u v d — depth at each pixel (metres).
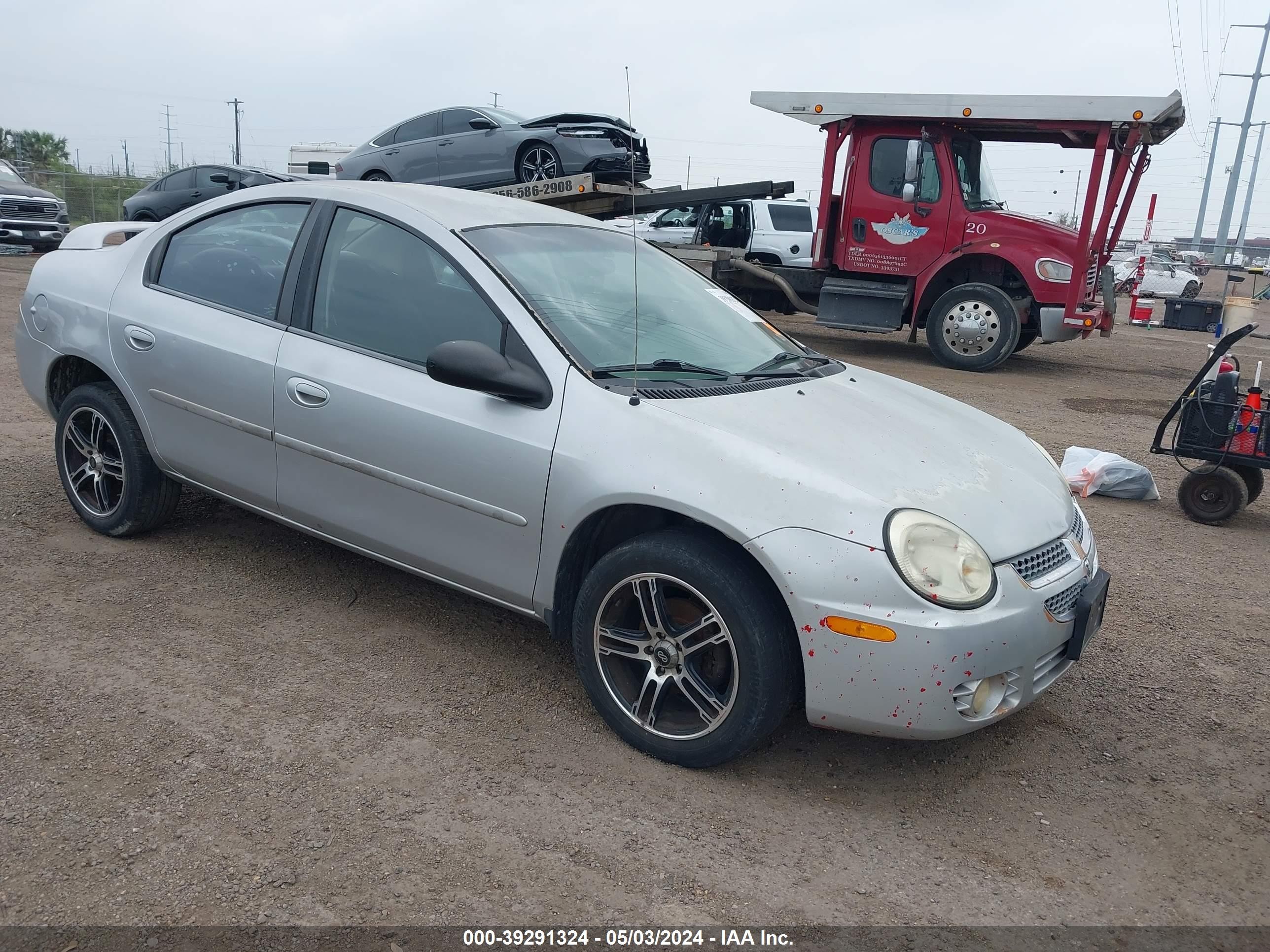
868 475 2.91
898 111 11.30
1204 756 3.32
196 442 4.00
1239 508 5.97
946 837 2.78
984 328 11.73
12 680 3.21
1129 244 32.34
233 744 2.96
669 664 2.99
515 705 3.32
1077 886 2.60
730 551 2.86
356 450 3.50
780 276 12.87
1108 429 8.81
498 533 3.25
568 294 3.52
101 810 2.61
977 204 11.79
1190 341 17.33
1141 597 4.77
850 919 2.42
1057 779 3.12
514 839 2.62
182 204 18.80
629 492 2.91
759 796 2.91
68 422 4.42
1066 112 10.72
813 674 2.73
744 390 3.33
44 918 2.23
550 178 12.27
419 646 3.70
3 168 19.09
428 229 3.56
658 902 2.43
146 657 3.44
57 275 4.53
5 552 4.20
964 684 2.70
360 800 2.74
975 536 2.84
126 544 4.42
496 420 3.21
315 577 4.23
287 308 3.79
